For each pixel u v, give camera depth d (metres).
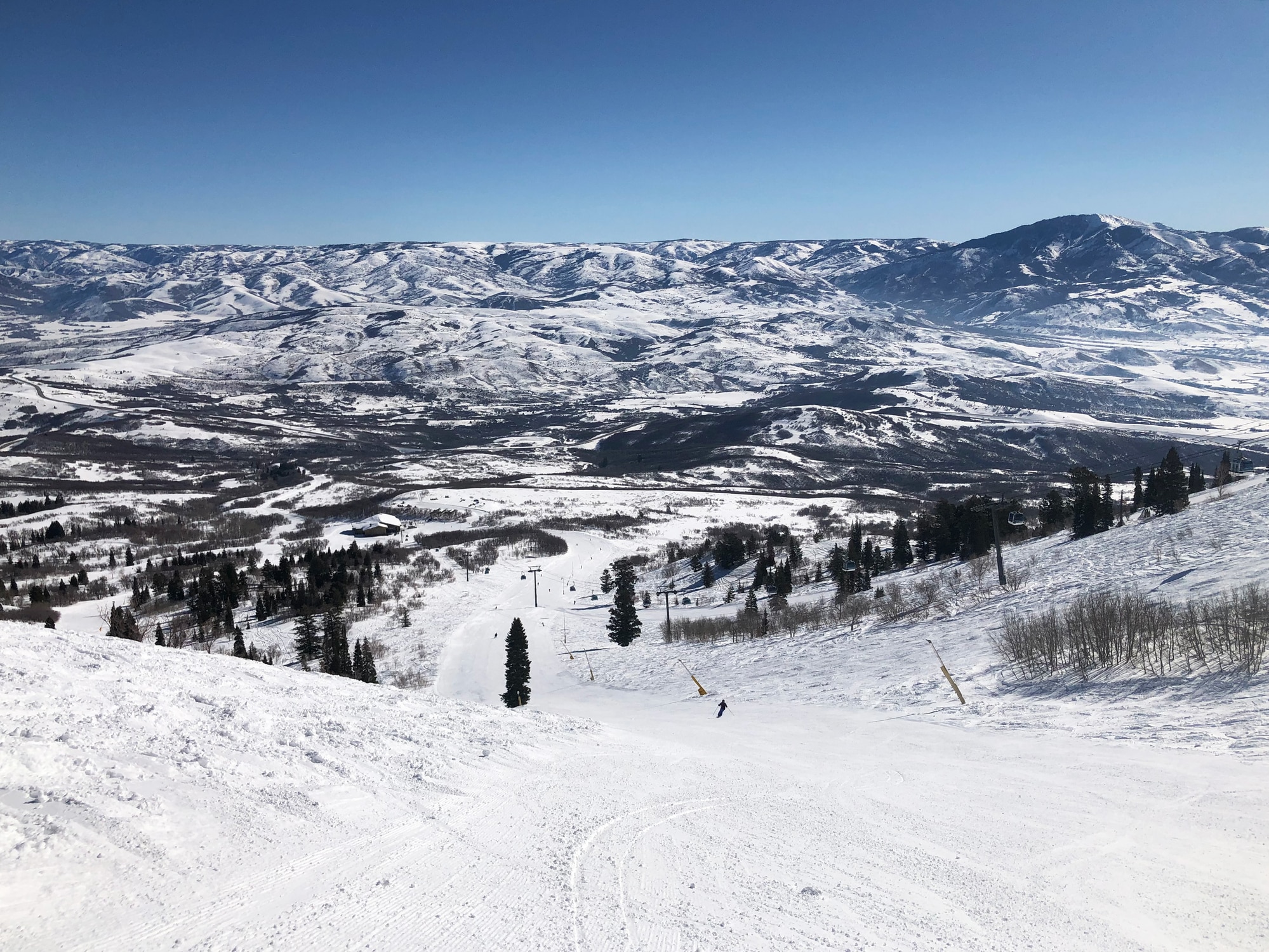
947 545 85.56
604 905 9.58
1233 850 12.22
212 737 14.29
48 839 9.31
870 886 10.84
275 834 10.68
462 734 18.89
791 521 173.38
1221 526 50.38
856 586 75.94
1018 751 21.00
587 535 161.00
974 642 40.28
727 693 44.00
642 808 14.45
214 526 160.88
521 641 54.41
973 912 9.98
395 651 81.06
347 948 7.96
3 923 7.57
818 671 44.81
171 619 93.12
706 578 109.00
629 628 78.06
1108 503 75.69
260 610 96.12
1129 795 15.66
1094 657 30.48
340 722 17.39
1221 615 27.94
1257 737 18.91
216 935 7.96
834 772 19.45
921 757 21.31
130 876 8.91
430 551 144.12
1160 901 10.38
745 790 16.98
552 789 15.19
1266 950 8.92
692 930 9.01
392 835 11.31
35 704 14.48
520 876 10.32
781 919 9.52
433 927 8.60
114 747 12.95
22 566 117.94
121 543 141.62
